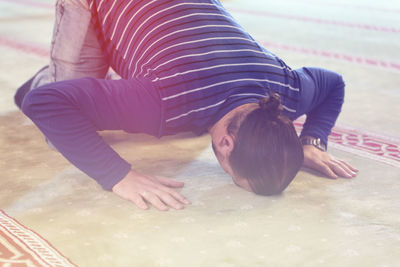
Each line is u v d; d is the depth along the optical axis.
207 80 2.02
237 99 2.04
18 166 2.47
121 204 2.14
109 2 2.29
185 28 2.09
